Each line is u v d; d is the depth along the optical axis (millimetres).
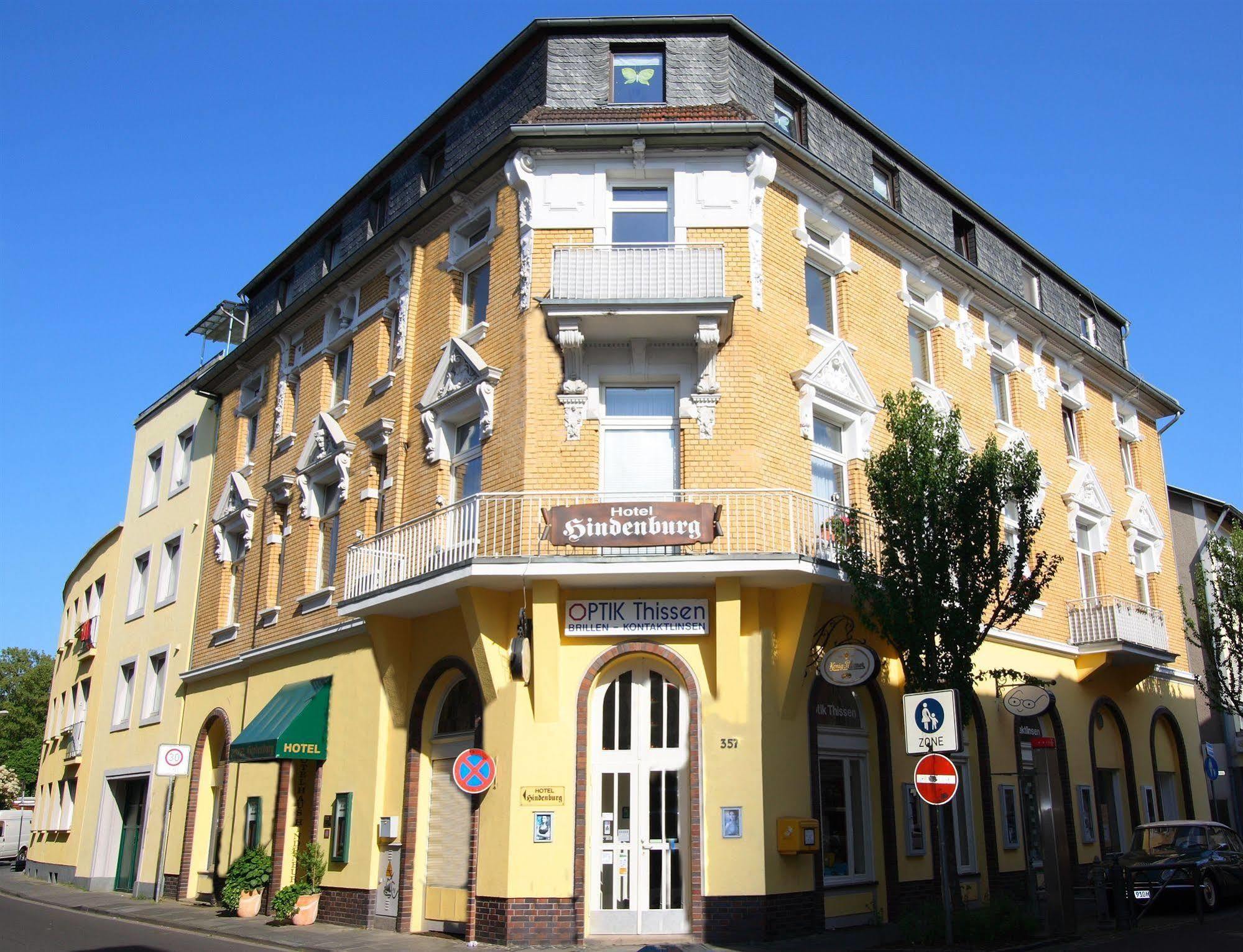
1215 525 32406
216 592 24438
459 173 17594
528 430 15188
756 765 13594
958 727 11812
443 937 14648
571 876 13500
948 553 13859
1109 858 16406
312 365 22453
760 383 15453
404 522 17984
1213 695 26312
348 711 17953
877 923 15023
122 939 15133
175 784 24281
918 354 20141
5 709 64500
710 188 16156
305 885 17344
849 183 17828
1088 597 22922
